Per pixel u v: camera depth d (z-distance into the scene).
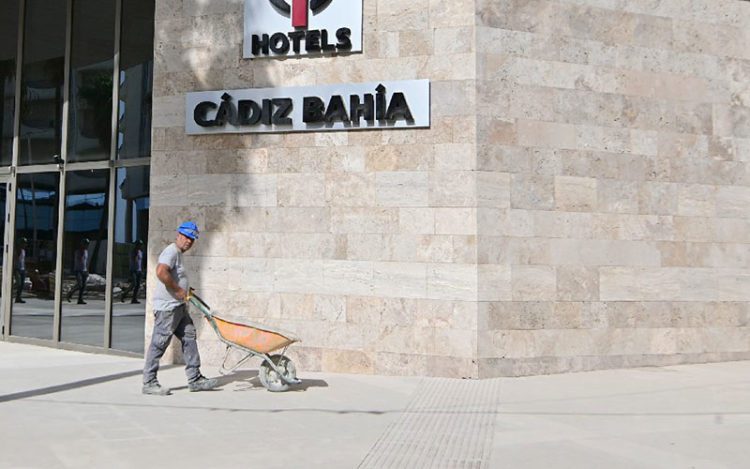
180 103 10.11
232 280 9.70
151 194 10.17
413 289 9.05
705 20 10.41
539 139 9.33
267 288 9.56
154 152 10.20
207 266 9.80
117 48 11.49
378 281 9.18
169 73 10.20
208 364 9.66
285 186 9.59
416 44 9.27
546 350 9.14
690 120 10.20
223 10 10.03
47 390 7.80
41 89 12.55
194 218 9.93
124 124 11.38
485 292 8.89
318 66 9.60
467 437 5.82
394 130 9.26
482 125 9.05
